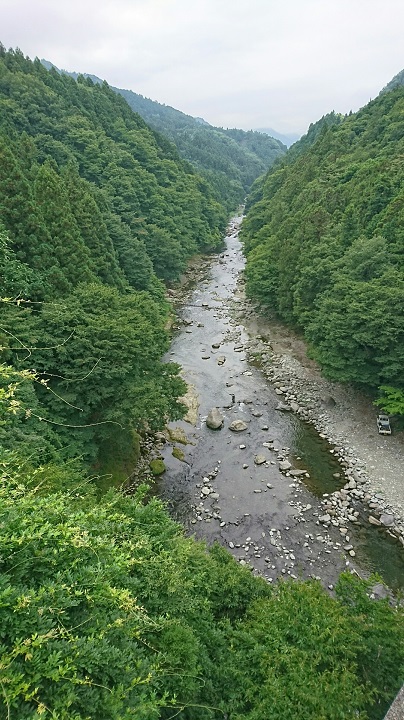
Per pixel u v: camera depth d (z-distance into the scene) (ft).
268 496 81.97
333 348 102.53
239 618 39.06
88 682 17.26
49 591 19.84
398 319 88.33
